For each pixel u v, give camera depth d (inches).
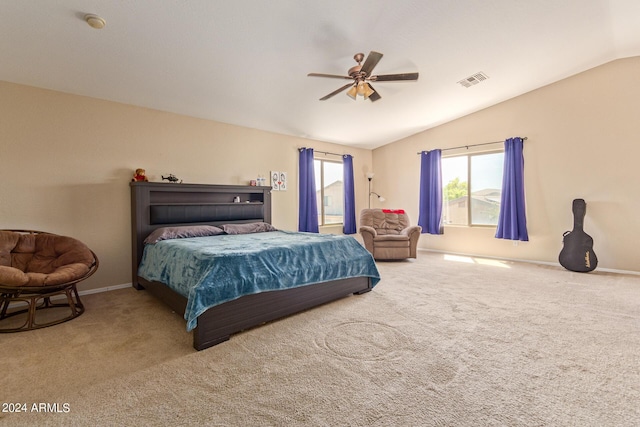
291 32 101.3
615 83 154.1
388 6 95.2
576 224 160.7
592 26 120.9
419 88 161.0
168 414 53.1
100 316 101.9
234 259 87.0
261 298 90.4
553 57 143.3
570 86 167.0
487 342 79.3
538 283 137.2
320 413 52.8
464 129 210.7
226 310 82.4
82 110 129.3
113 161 137.0
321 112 177.5
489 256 202.5
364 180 269.6
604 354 72.3
